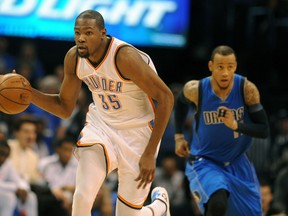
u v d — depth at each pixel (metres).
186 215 23.31
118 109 12.42
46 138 26.27
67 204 21.25
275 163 26.48
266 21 33.09
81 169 12.17
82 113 25.27
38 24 29.50
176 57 32.88
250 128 14.33
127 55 11.73
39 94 12.94
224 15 33.25
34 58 29.47
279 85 32.44
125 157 12.42
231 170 15.24
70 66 12.59
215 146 14.95
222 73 14.30
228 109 14.21
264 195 20.97
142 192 12.64
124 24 30.22
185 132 25.59
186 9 31.16
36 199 20.66
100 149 12.25
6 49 30.81
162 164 26.34
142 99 12.45
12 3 29.25
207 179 14.57
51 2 29.58
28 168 22.09
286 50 33.19
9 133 25.23
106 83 12.14
